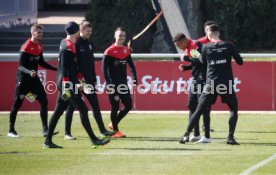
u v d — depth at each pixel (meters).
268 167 29.83
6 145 35.69
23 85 38.03
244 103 47.75
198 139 36.56
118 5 66.69
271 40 67.88
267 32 67.56
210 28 35.03
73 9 92.12
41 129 41.41
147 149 34.31
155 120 44.62
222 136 38.56
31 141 37.00
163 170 29.34
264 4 66.44
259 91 47.72
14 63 48.41
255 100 47.75
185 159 31.61
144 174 28.66
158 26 64.94
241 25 66.75
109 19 66.88
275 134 39.06
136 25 66.19
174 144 35.81
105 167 30.05
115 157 32.22
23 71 37.75
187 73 47.97
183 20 60.38
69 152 33.53
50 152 33.53
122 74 38.50
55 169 29.75
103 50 67.12
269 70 47.62
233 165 30.23
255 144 35.72
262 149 34.12
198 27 66.88
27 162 31.20
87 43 36.62
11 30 70.31
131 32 65.94
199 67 36.22
